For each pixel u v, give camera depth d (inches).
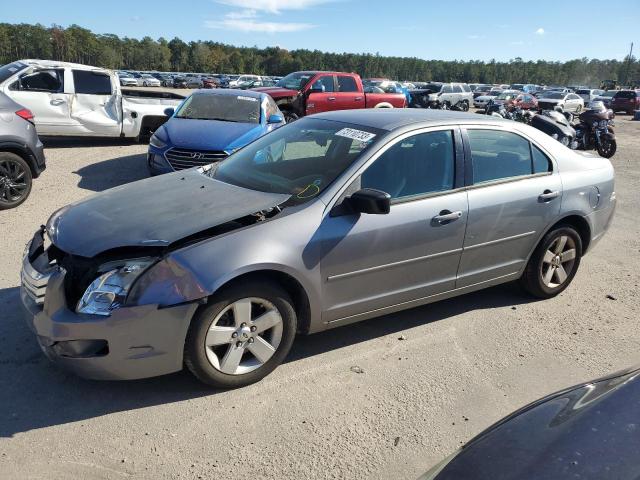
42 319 120.3
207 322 124.2
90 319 116.3
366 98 674.8
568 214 188.5
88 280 121.5
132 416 122.6
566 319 184.9
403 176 153.3
